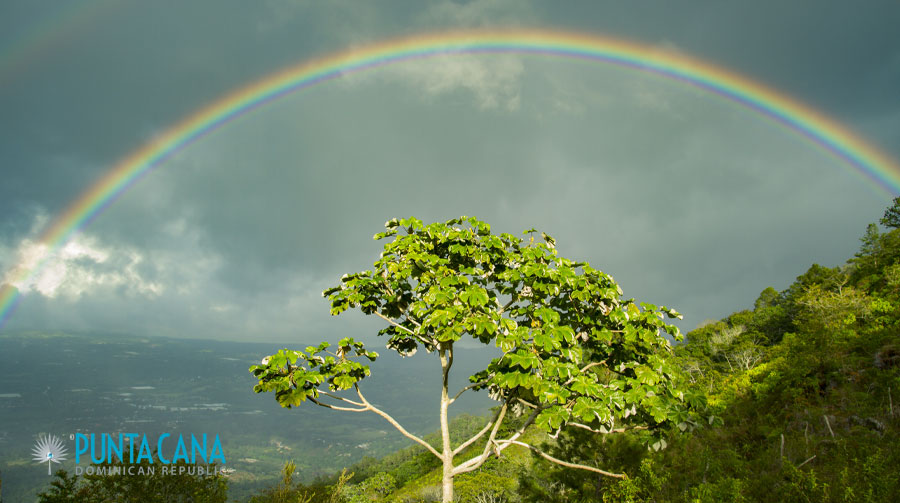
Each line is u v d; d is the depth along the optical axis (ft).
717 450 42.75
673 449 35.53
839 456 30.68
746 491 27.17
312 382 19.10
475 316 19.08
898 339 50.08
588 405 18.25
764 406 57.88
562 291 22.97
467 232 24.09
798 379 54.13
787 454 34.45
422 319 24.03
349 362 21.20
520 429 22.22
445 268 22.27
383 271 23.76
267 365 19.30
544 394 18.22
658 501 26.94
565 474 33.88
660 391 20.63
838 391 47.06
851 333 61.77
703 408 20.76
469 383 24.09
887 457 27.40
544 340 18.60
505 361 19.71
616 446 32.99
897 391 39.65
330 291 23.84
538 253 23.20
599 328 22.85
